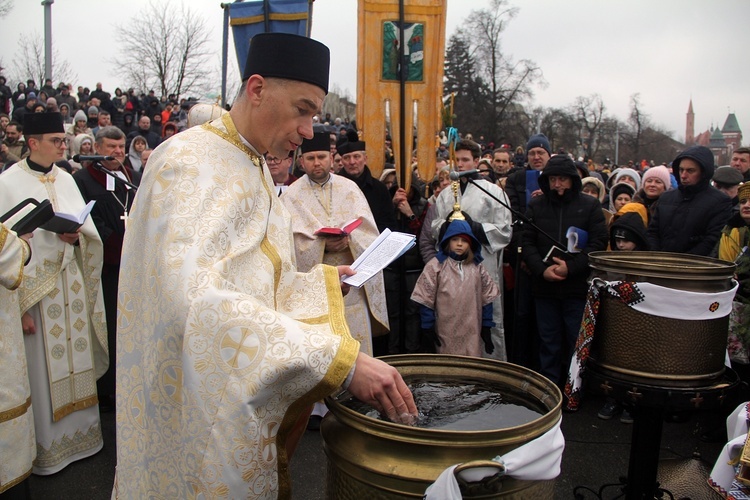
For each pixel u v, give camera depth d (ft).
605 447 11.64
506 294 15.89
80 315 11.23
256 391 4.19
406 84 14.99
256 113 5.29
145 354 4.76
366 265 6.72
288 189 12.41
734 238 11.43
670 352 6.66
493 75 81.61
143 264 4.87
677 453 11.35
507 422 5.14
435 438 4.29
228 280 4.64
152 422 4.70
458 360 6.15
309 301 5.47
